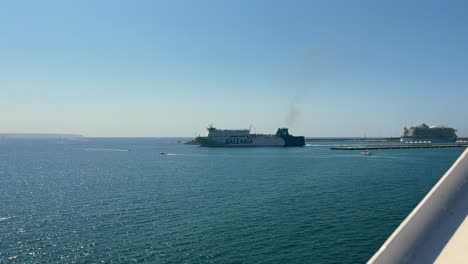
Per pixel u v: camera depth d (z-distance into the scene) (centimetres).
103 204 4847
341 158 13288
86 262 2712
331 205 4475
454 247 574
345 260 2678
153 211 4338
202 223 3725
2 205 4869
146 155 17375
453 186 664
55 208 4625
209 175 8250
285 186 6194
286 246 2983
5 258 2802
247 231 3409
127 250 2953
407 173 7988
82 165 11850
